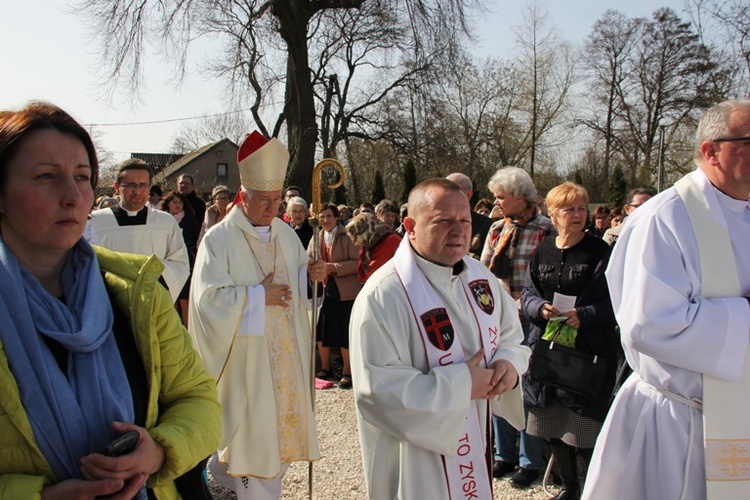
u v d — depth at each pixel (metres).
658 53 31.05
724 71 21.73
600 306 3.59
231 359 3.60
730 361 2.30
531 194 4.40
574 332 3.65
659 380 2.47
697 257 2.43
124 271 1.71
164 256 5.19
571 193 3.71
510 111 33.44
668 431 2.44
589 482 2.67
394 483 2.37
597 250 3.72
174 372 1.75
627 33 32.38
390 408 2.23
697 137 2.53
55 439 1.42
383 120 27.84
